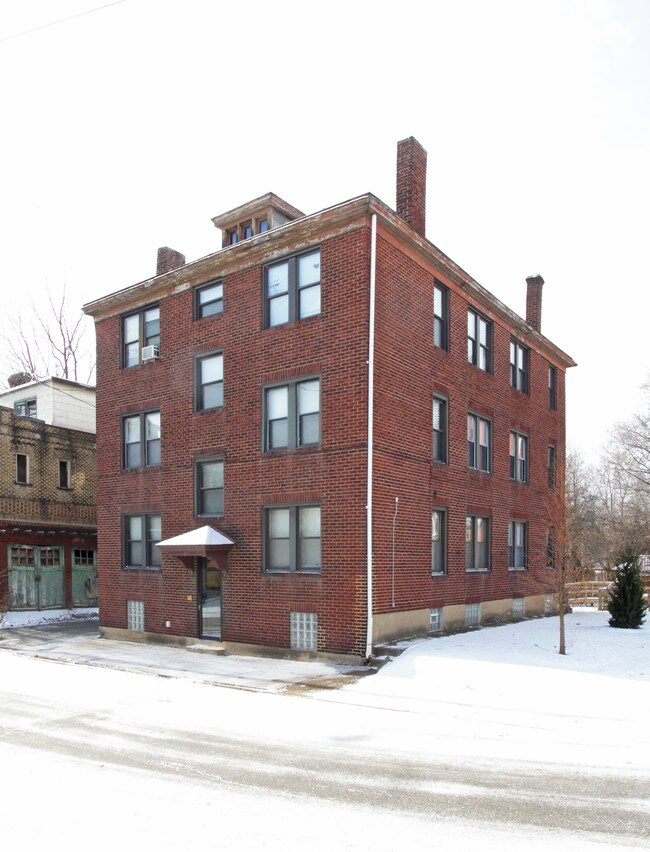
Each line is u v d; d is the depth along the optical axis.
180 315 20.06
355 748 8.92
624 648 15.94
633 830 6.21
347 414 16.11
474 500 20.72
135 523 21.05
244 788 7.28
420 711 11.09
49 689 13.25
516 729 9.93
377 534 15.85
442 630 18.50
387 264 16.83
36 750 8.78
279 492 17.16
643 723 10.18
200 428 19.17
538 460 25.44
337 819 6.41
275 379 17.50
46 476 28.75
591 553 45.59
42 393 30.78
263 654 17.02
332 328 16.56
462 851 5.72
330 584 15.99
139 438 21.08
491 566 21.67
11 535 27.05
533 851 5.73
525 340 24.88
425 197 19.48
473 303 21.30
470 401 20.72
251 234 21.05
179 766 8.05
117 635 20.94
